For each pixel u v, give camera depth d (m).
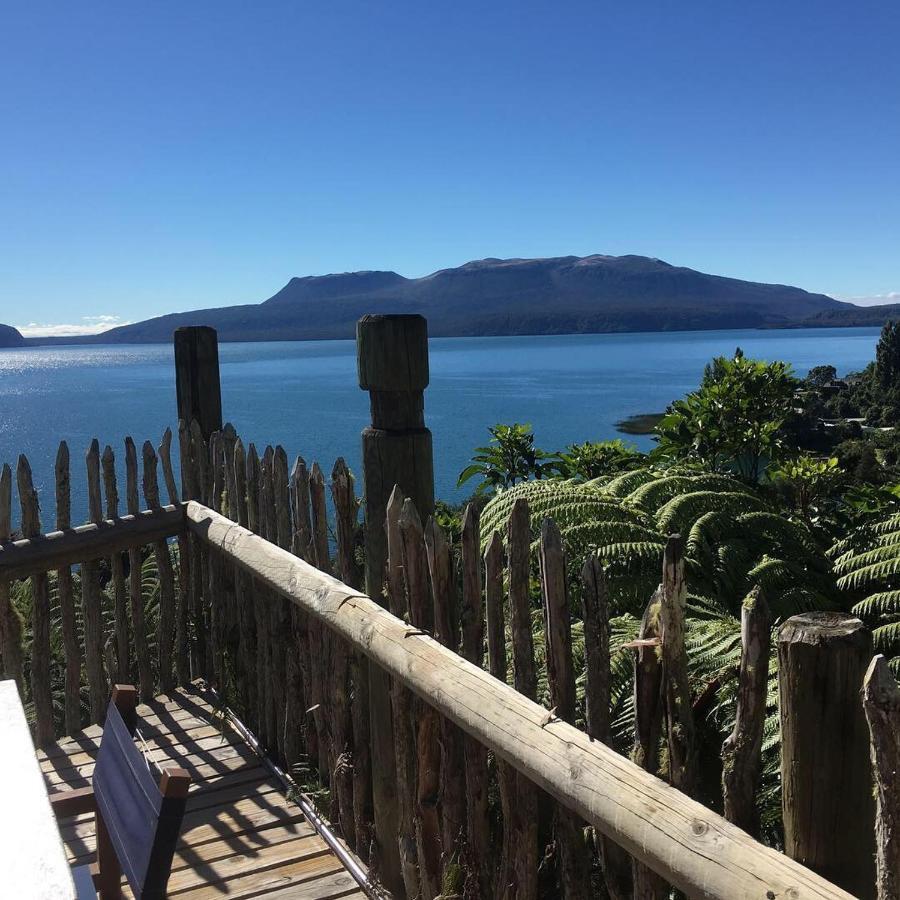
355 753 2.83
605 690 1.71
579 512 3.53
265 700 3.59
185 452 4.30
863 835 1.26
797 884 1.13
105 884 2.13
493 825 2.56
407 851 2.53
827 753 1.24
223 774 3.46
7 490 3.70
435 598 2.28
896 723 1.07
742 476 5.53
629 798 1.45
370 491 2.66
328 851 2.93
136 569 4.12
